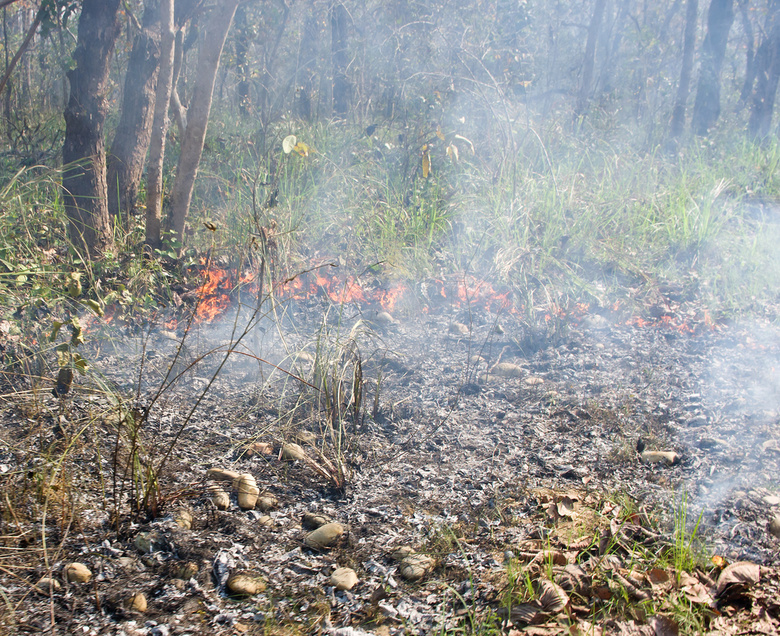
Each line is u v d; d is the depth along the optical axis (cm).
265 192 631
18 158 680
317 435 339
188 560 246
